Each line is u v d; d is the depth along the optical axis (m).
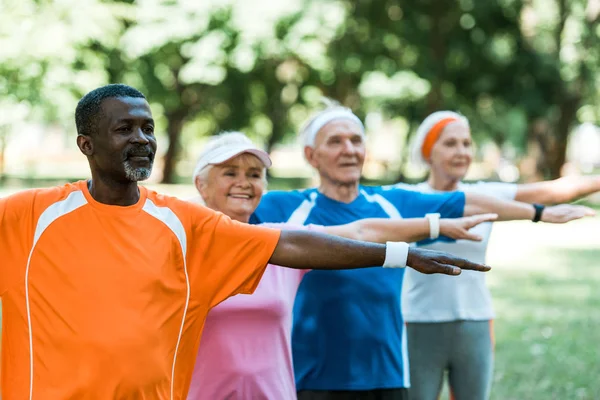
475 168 67.94
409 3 27.97
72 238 3.37
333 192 5.33
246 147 4.72
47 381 3.29
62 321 3.30
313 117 5.50
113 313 3.31
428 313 6.01
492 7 28.41
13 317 3.38
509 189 5.71
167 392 3.44
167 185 37.00
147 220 3.46
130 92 3.42
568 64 32.31
